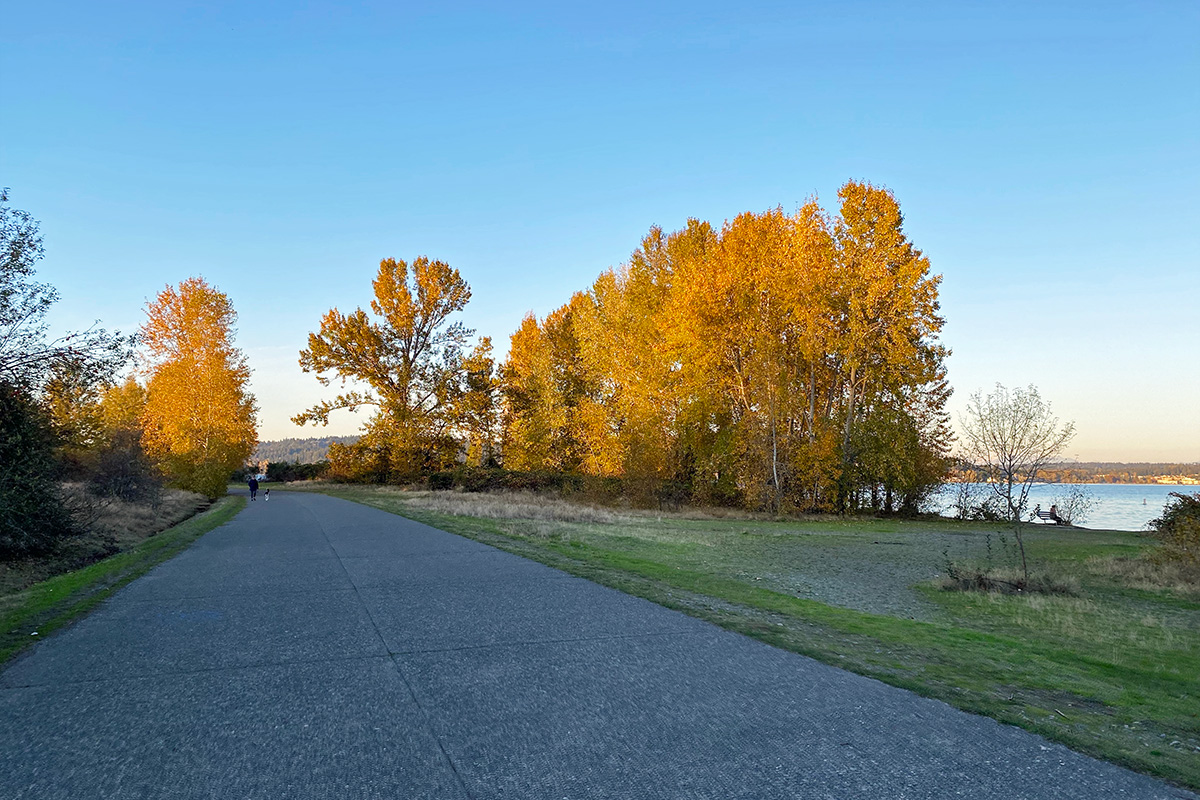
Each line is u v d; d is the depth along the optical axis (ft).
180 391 128.06
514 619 25.32
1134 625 33.91
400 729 14.38
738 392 116.37
